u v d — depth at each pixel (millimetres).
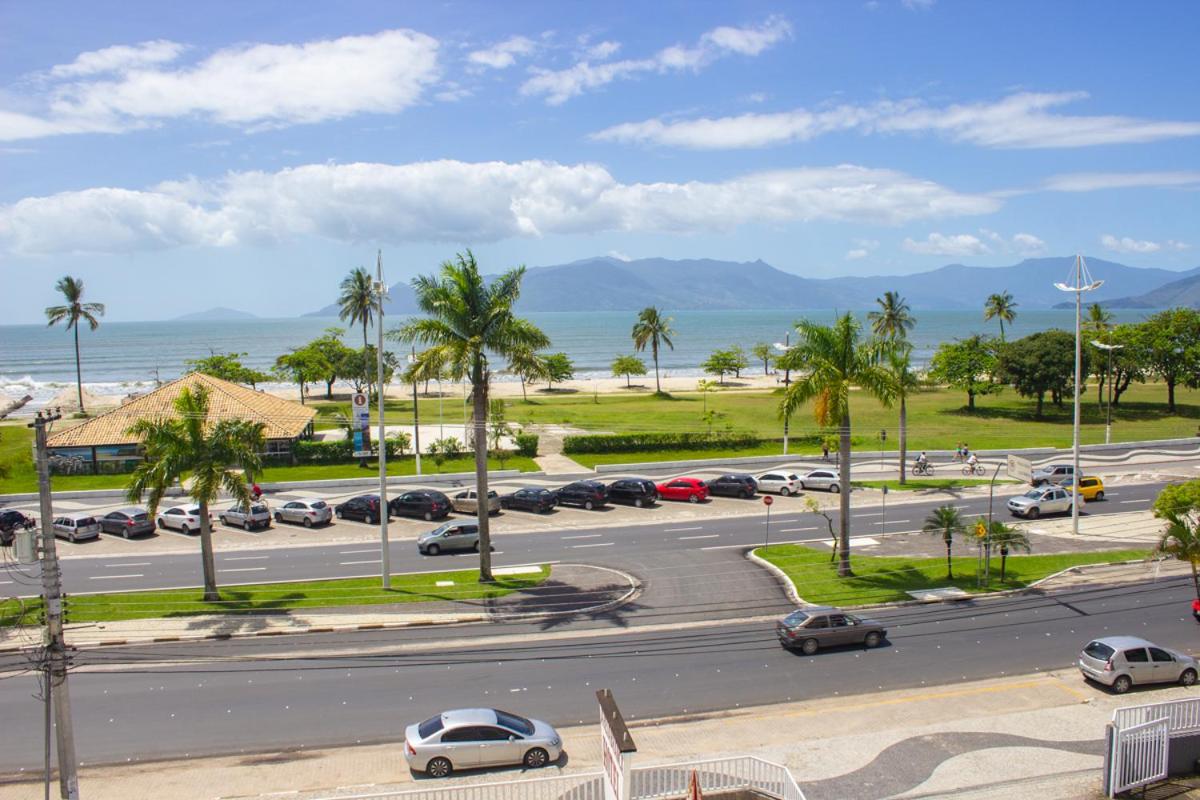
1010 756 21328
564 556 42062
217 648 29781
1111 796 19016
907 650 29203
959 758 21234
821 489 57844
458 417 91875
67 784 17828
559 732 23094
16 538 17547
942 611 33219
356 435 62781
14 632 31453
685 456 68688
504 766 20922
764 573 38500
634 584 37062
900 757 21344
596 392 122500
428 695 25734
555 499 53750
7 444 73688
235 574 39656
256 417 64625
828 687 26188
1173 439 75438
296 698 25531
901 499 55094
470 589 36312
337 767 21234
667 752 21734
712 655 28891
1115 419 91688
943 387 122688
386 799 18203
